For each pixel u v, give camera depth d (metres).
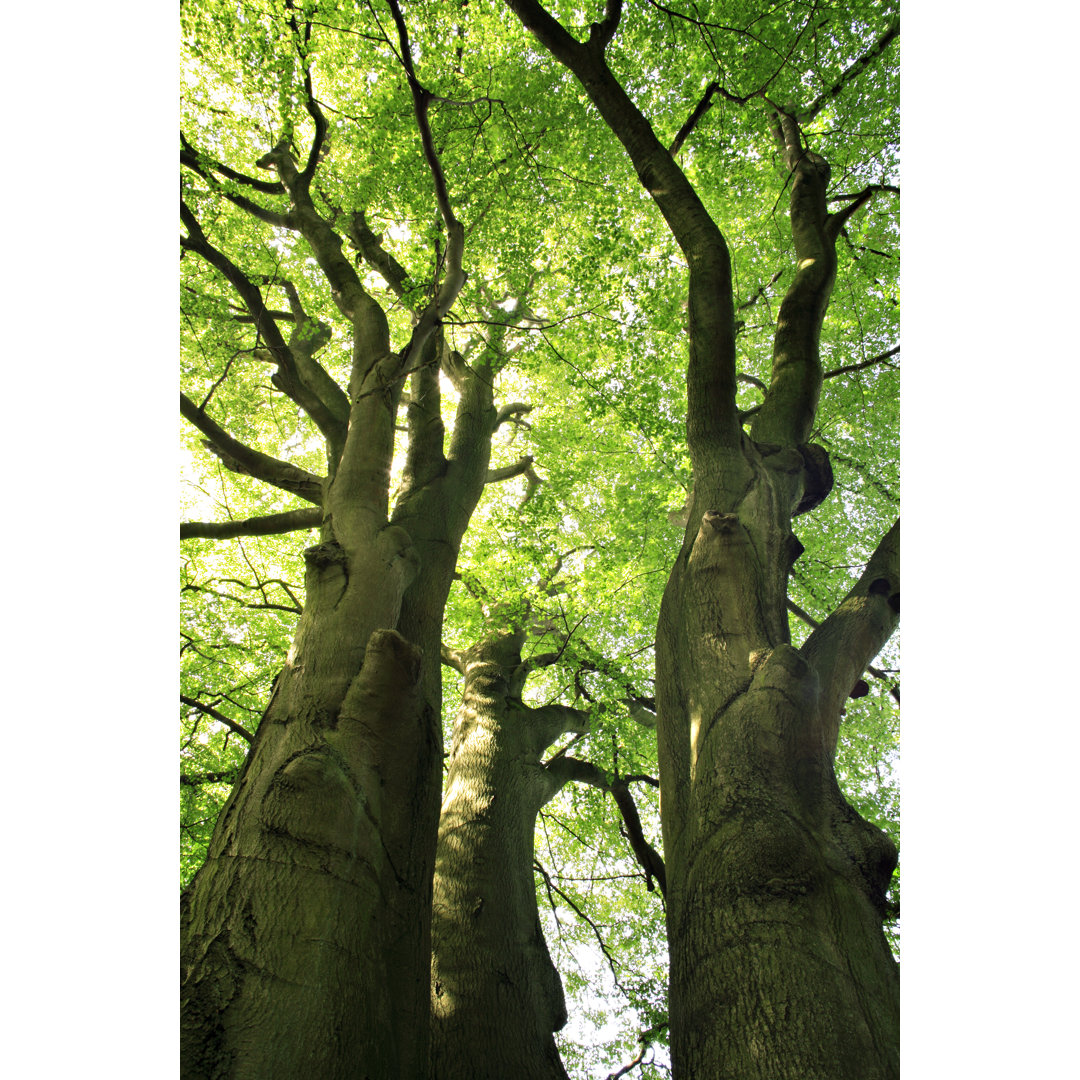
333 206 9.33
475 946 5.32
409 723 4.32
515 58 8.74
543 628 9.11
